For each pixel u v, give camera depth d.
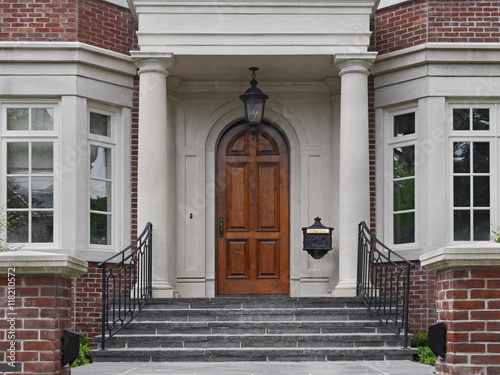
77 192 9.78
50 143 9.95
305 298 9.04
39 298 5.38
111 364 7.68
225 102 10.96
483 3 10.05
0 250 9.21
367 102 9.62
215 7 9.61
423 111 9.95
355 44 9.59
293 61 9.91
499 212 9.96
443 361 5.39
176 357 7.98
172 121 10.76
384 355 8.01
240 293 10.89
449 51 9.91
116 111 10.41
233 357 7.96
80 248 9.77
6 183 9.91
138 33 9.53
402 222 10.22
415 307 9.76
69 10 9.95
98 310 9.80
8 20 9.95
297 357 7.97
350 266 9.36
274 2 9.58
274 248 10.95
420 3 10.09
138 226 9.45
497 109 10.07
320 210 10.78
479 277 5.23
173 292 9.61
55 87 9.85
